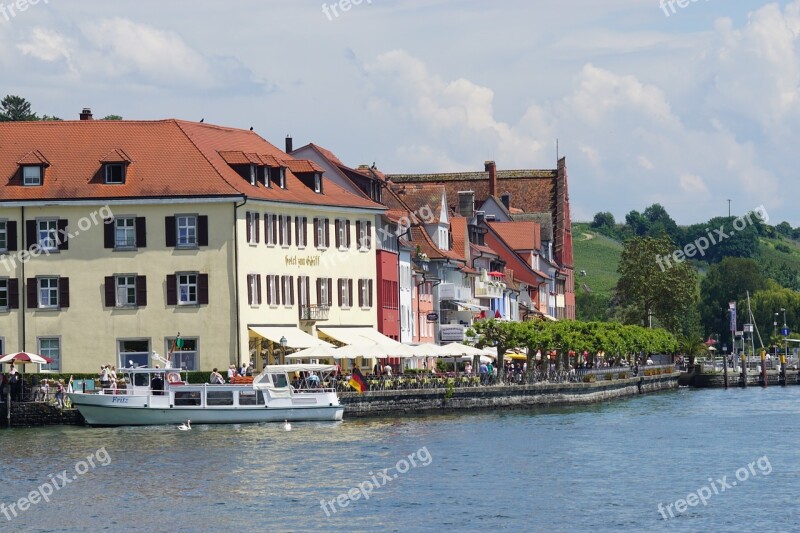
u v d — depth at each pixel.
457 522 81.12
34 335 145.00
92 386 132.75
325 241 159.38
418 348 150.25
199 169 146.12
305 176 160.25
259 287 147.88
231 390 127.25
